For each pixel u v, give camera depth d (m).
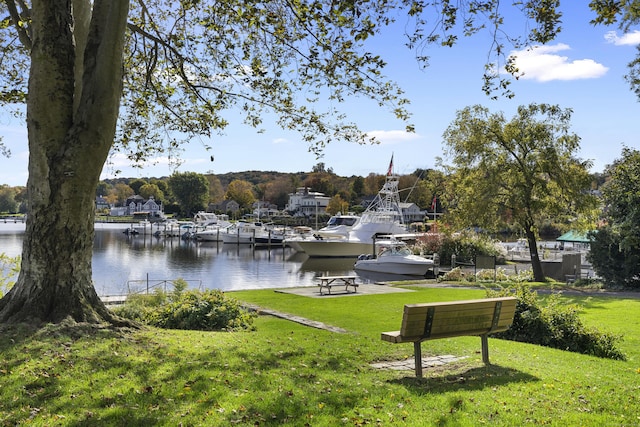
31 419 4.80
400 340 6.80
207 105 13.11
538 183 26.84
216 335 9.59
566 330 10.01
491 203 27.42
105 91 8.05
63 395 5.41
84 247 8.38
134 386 5.77
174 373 6.30
